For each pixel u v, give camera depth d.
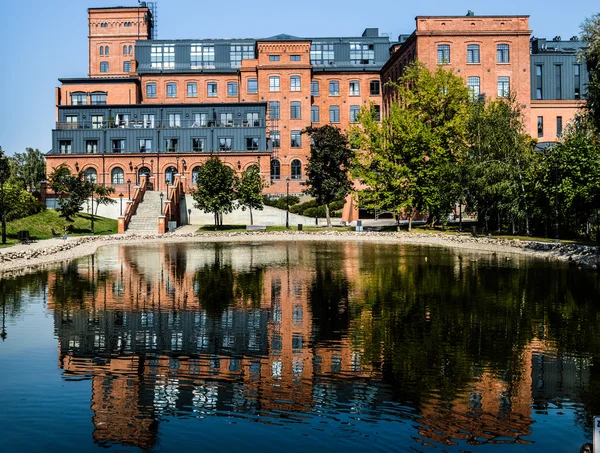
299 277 28.25
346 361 14.28
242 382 12.75
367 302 21.70
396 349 15.28
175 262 35.09
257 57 98.44
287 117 94.44
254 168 70.44
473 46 78.81
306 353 14.91
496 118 56.19
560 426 10.52
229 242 52.16
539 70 87.44
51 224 59.66
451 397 11.87
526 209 51.75
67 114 85.62
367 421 10.69
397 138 63.12
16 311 20.25
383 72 99.12
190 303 21.61
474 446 9.73
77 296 23.14
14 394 12.02
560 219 49.03
